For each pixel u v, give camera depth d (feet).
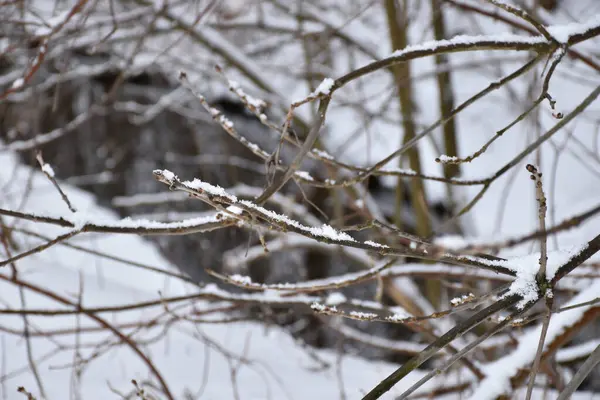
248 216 7.45
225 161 30.07
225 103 32.63
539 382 14.79
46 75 23.85
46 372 13.07
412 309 17.48
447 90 23.12
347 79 8.15
